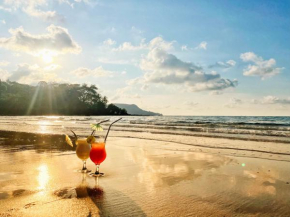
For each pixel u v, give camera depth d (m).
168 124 32.19
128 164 5.44
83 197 3.09
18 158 5.96
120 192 3.31
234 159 6.25
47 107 175.88
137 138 12.83
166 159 6.18
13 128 20.34
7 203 2.84
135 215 2.54
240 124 31.42
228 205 2.89
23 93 181.50
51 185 3.60
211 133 16.95
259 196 3.24
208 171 4.77
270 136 14.57
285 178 4.24
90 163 5.36
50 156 6.27
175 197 3.15
